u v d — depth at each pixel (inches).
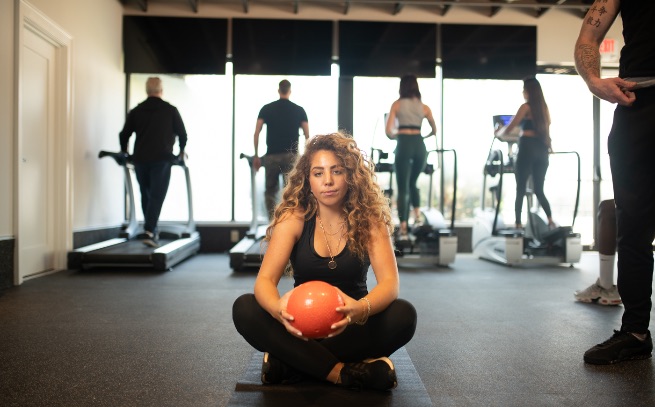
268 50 276.4
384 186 283.6
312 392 65.7
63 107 197.3
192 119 276.2
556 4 257.3
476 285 167.5
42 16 175.2
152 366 79.4
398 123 215.8
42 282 165.5
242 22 274.8
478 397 66.3
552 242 224.8
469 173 283.4
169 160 207.0
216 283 165.3
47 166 190.9
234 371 77.0
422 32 278.2
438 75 280.2
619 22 277.4
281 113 214.7
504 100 280.2
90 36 224.5
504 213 280.8
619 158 82.0
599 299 134.7
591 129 283.1
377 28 277.9
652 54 77.7
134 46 271.6
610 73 284.0
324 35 277.1
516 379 73.7
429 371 77.5
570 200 280.5
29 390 68.7
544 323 111.3
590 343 94.6
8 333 100.3
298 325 54.1
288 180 69.2
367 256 67.6
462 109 281.0
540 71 285.1
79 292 147.5
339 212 67.4
